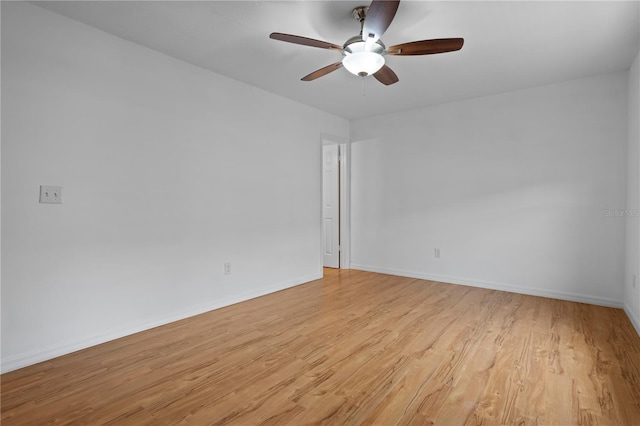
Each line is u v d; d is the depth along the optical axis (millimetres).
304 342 2527
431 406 1736
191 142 3121
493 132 4012
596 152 3412
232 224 3494
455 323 2910
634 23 2365
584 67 3184
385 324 2889
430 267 4535
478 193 4133
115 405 1750
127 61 2672
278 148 4020
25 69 2164
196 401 1785
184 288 3070
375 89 3805
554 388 1896
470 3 2141
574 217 3543
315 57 2990
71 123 2369
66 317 2350
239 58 3004
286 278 4133
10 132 2109
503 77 3432
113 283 2596
